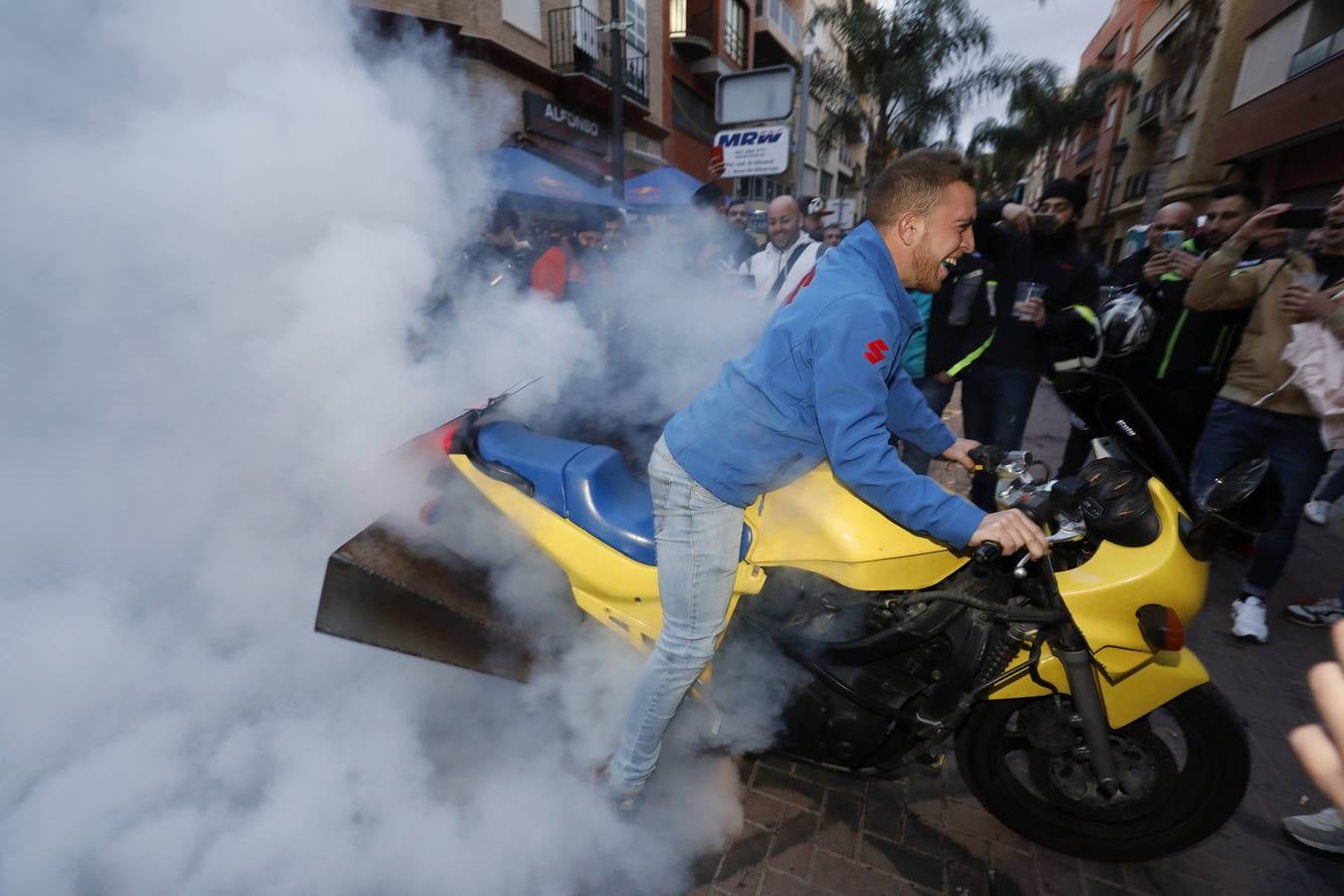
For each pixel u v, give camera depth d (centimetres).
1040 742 181
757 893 177
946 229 144
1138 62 2517
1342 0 1182
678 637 162
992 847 192
